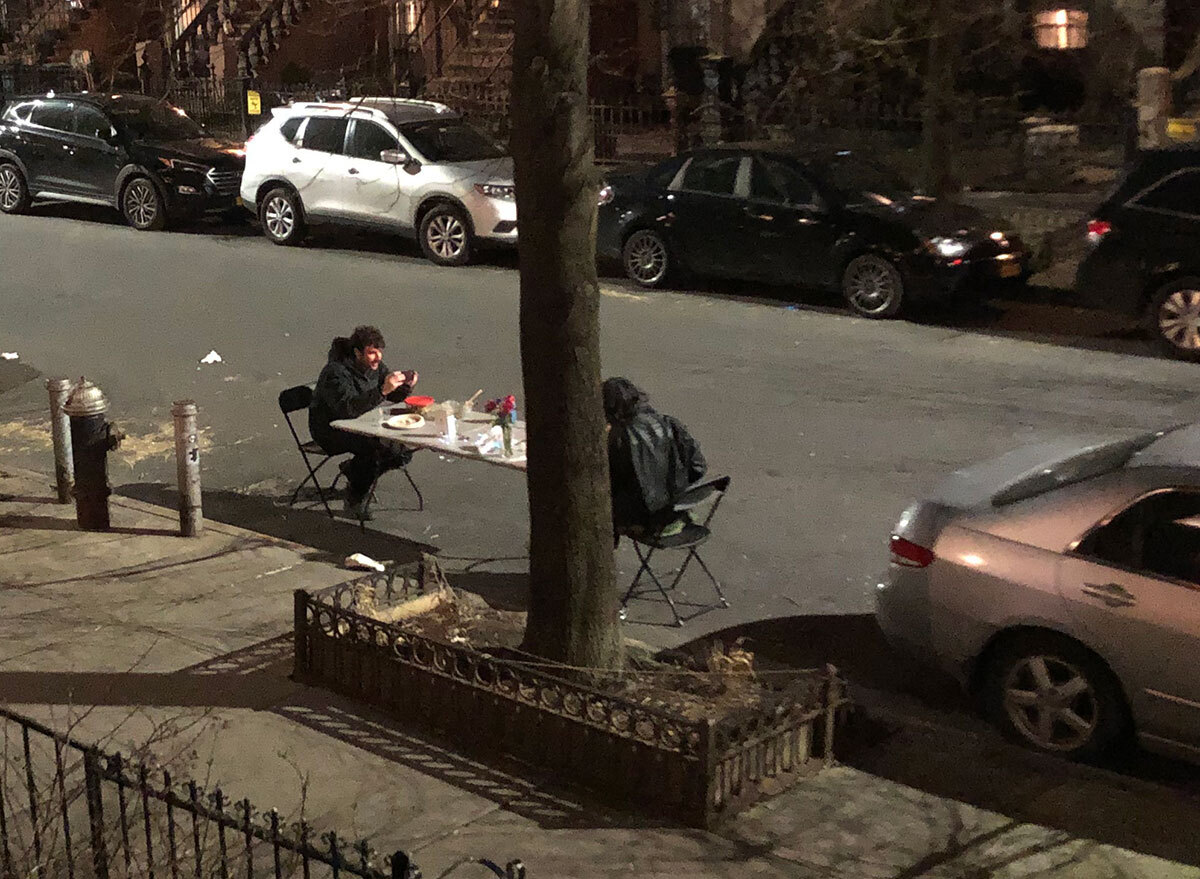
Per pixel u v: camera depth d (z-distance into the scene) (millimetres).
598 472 5676
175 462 9742
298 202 17906
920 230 13617
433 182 16703
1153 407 10844
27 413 11242
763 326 13711
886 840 4961
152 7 26922
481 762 5488
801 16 21438
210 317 14258
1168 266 12266
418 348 12906
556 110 5266
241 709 5941
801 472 9461
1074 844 4953
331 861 3500
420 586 6828
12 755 5422
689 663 6359
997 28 20781
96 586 7406
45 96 20281
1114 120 21250
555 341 5504
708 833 4977
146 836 4172
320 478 9625
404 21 24297
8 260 17250
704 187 14969
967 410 10812
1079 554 5648
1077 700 5691
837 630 7125
